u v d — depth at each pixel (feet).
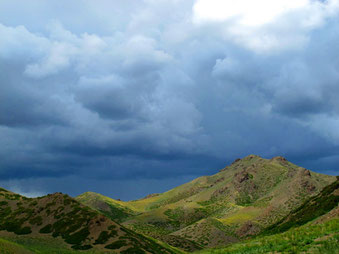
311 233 105.19
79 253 224.94
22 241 249.14
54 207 334.85
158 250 281.74
